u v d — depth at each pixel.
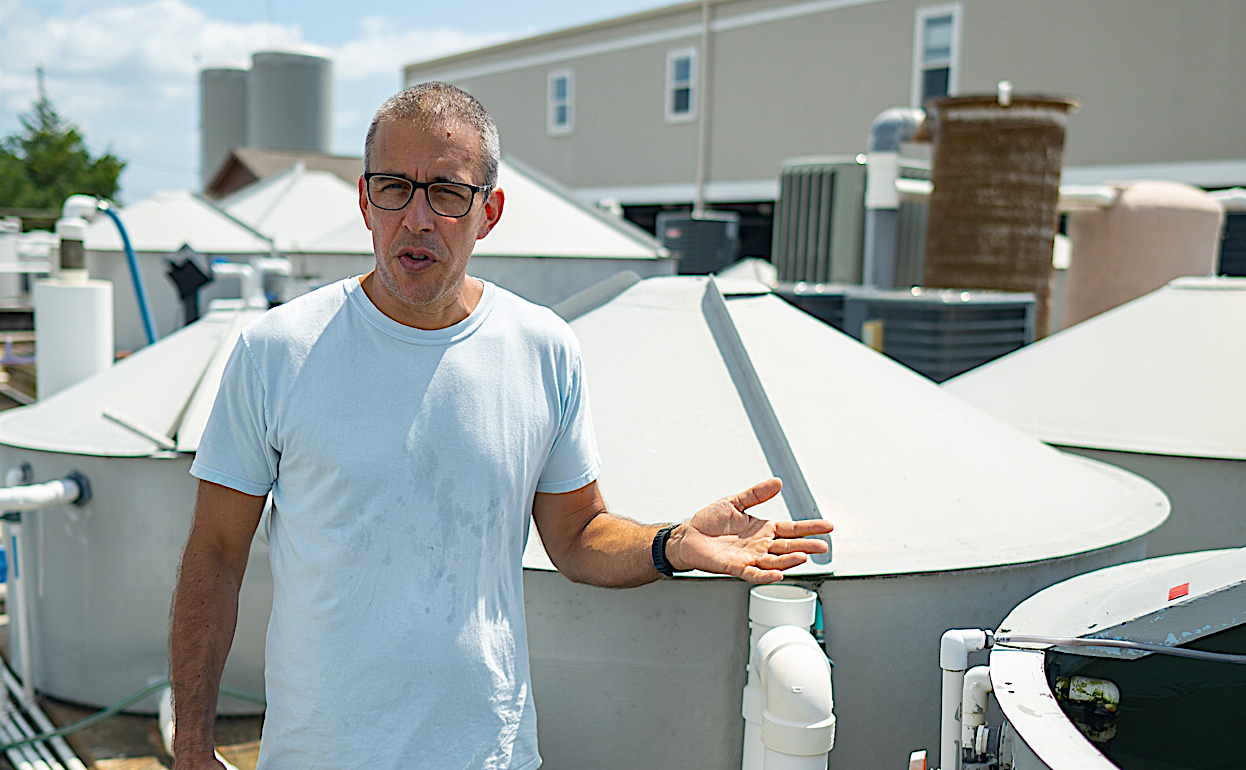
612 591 2.41
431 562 1.65
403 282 1.61
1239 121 13.23
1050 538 2.58
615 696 2.44
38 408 4.16
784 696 2.05
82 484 3.67
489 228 1.75
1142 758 1.69
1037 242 6.70
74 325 4.75
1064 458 3.27
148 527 3.63
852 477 2.59
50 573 3.84
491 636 1.71
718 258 14.09
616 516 1.97
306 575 1.66
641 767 2.45
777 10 18.62
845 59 17.62
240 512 1.72
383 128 1.60
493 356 1.72
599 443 2.67
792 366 2.87
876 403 2.88
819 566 2.33
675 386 2.79
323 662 1.64
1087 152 14.80
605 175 22.36
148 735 3.60
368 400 1.65
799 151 18.48
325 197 12.81
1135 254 8.01
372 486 1.63
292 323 1.68
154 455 3.56
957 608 2.45
